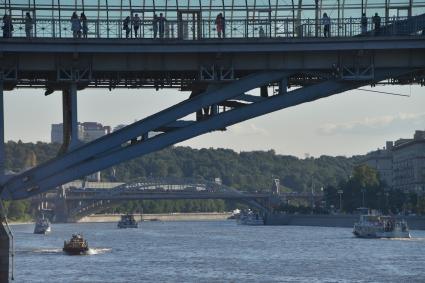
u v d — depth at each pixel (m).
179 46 171.12
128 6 179.75
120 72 176.12
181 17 180.25
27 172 170.00
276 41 171.75
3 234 150.88
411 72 177.50
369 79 175.00
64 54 172.12
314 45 172.00
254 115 174.50
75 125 173.00
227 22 178.25
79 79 172.75
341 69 174.50
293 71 175.00
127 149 171.62
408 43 172.25
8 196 170.25
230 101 179.38
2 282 149.88
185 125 172.38
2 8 177.00
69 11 178.75
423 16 179.62
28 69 172.12
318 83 176.12
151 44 170.75
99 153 171.00
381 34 179.25
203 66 174.12
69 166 170.62
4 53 170.25
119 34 177.25
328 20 178.50
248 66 174.50
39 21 175.00
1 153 170.88
